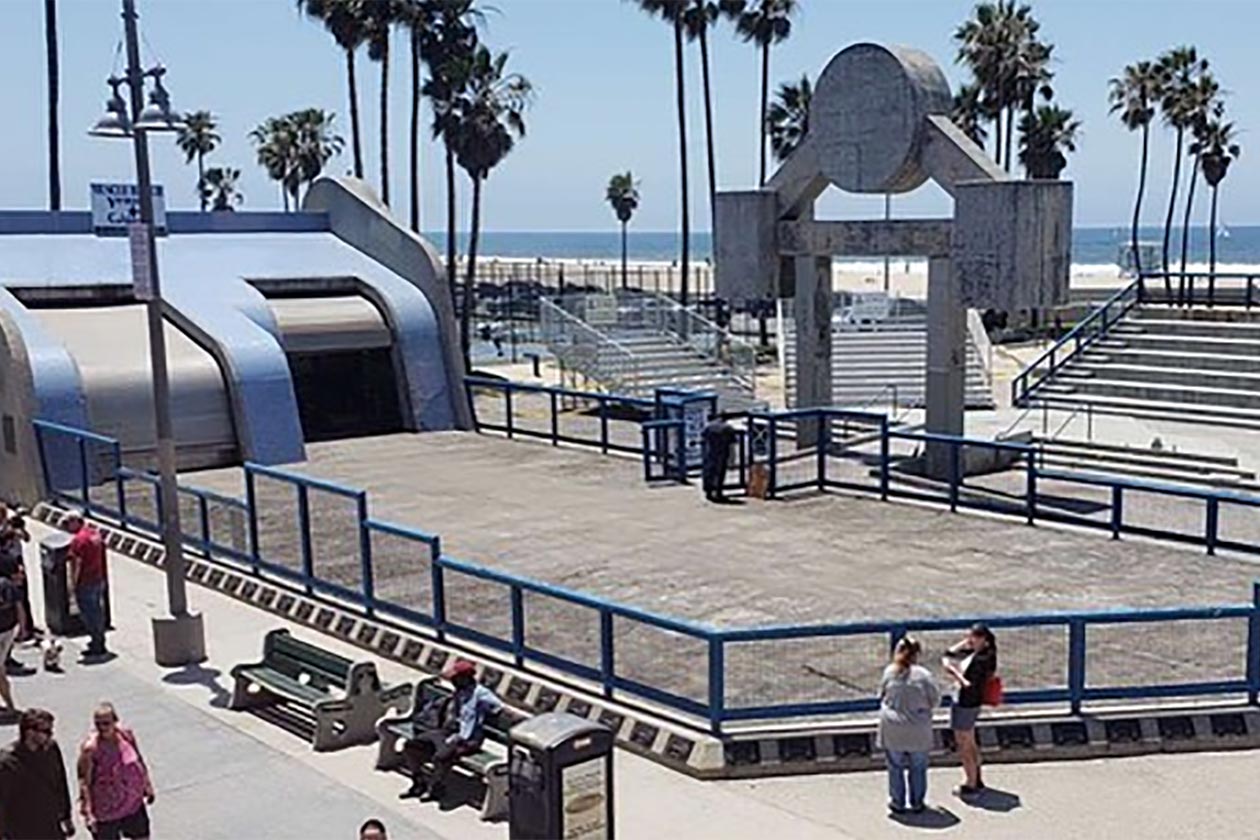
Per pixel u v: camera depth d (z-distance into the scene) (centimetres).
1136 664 1231
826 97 2305
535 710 1202
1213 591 1488
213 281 2752
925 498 2006
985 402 3167
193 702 1298
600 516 1941
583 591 1520
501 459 2489
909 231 2212
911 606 1438
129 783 871
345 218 3111
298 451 2489
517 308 6425
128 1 1313
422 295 2931
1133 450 2377
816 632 1091
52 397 2208
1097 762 1098
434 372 2883
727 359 3538
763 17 5834
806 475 2217
